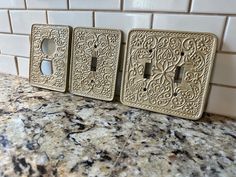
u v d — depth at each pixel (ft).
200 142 1.32
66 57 1.90
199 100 1.52
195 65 1.48
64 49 1.89
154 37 1.55
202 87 1.49
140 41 1.60
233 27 1.40
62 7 1.87
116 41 1.70
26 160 1.10
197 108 1.53
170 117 1.60
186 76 1.52
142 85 1.65
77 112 1.64
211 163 1.13
